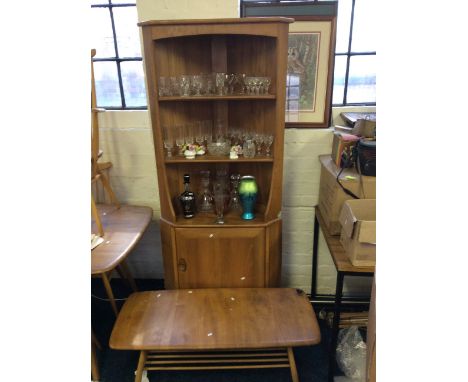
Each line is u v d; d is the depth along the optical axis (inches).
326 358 75.5
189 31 61.7
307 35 76.9
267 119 75.0
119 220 79.4
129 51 85.0
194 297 70.9
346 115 80.4
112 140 87.3
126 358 76.4
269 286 77.3
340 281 59.4
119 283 100.7
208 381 70.9
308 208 88.8
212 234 73.3
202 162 74.3
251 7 76.3
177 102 74.7
